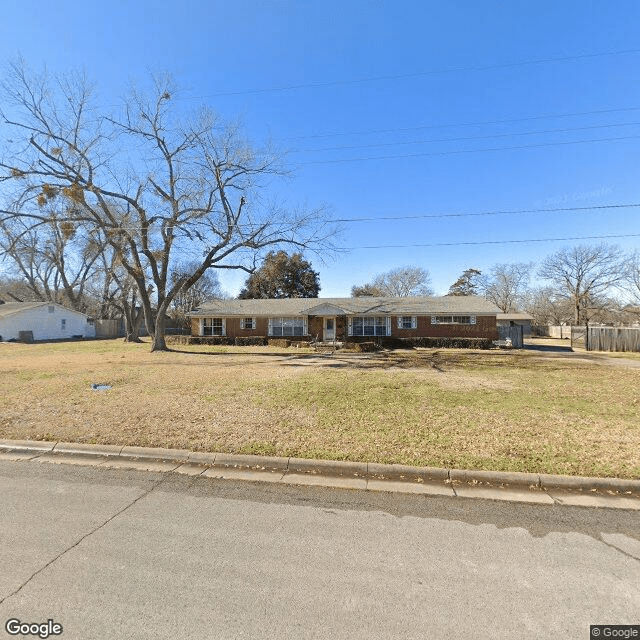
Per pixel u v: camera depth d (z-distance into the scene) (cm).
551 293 4644
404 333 2630
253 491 384
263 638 198
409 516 332
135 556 268
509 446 482
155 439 516
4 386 882
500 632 202
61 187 1474
